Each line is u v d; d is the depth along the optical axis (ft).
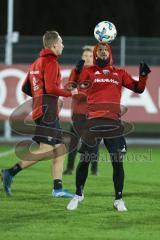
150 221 79.46
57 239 70.49
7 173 94.94
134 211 85.40
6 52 174.81
